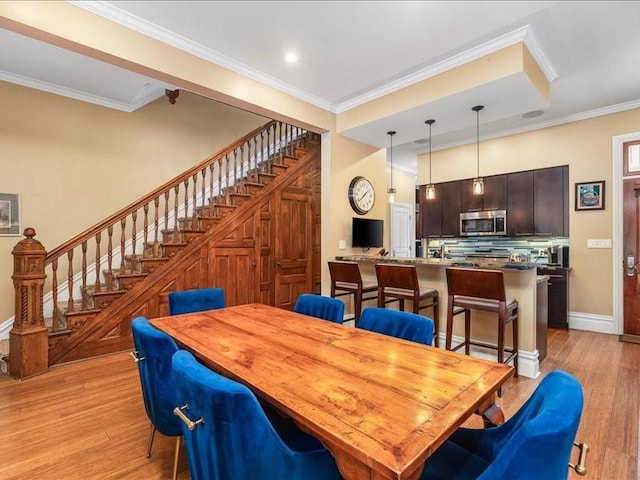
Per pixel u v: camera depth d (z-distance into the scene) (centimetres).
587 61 323
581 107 443
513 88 306
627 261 433
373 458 84
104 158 450
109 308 354
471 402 112
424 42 291
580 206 468
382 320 208
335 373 136
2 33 298
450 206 605
